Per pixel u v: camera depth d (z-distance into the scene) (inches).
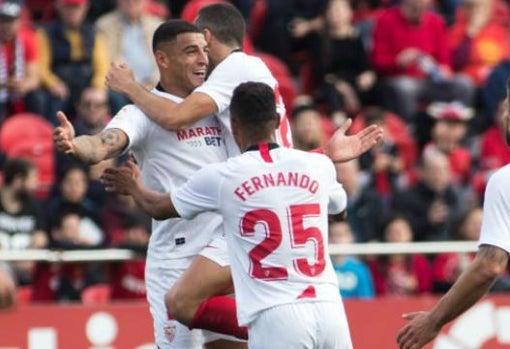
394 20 1747.0
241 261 814.5
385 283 1274.6
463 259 1288.1
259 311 805.9
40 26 1711.4
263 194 810.8
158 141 876.6
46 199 1470.2
